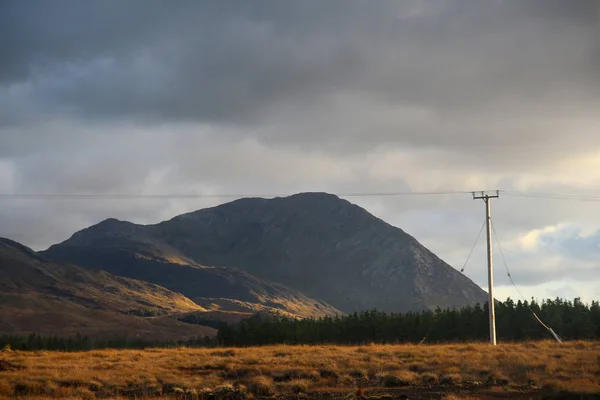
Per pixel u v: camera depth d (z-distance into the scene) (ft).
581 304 369.30
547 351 168.86
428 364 147.13
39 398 109.60
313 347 207.41
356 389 119.75
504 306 374.22
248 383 126.11
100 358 177.17
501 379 125.29
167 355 182.70
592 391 105.70
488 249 223.71
